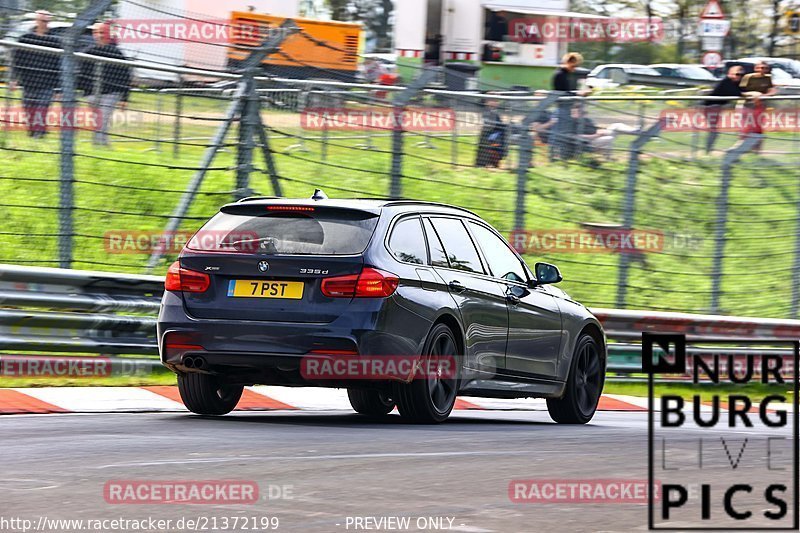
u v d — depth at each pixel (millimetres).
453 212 34844
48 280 40188
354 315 30203
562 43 103938
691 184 62031
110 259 49500
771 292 61219
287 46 54281
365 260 30562
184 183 54500
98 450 24797
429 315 31438
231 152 49312
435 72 51500
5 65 44031
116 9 48750
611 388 52625
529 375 35719
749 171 64062
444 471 22938
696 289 60344
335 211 31562
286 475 21938
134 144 47906
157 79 47406
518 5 101562
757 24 182125
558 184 55750
